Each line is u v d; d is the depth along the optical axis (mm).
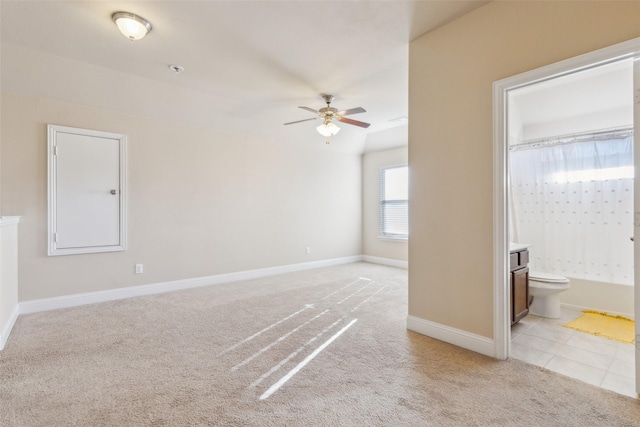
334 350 2406
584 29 1844
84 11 2326
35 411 1668
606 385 1927
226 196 4746
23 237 3230
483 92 2281
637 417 1623
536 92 3637
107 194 3715
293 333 2748
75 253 3512
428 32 2627
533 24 2039
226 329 2842
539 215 3719
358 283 4641
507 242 2250
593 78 3270
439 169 2555
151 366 2160
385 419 1613
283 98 4129
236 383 1950
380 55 3010
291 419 1615
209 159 4566
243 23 2488
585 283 3422
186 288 4332
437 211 2576
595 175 3355
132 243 3906
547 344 2527
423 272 2689
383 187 6355
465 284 2412
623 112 3301
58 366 2154
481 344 2328
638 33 1675
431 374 2049
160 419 1613
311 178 5871
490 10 2240
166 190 4168
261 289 4289
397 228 6098
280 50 2916
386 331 2783
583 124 3592
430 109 2613
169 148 4191
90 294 3625
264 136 5184
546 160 3668
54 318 3105
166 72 3377
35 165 3289
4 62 2926
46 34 2641
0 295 2436
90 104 3572
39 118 3307
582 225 3438
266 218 5223
